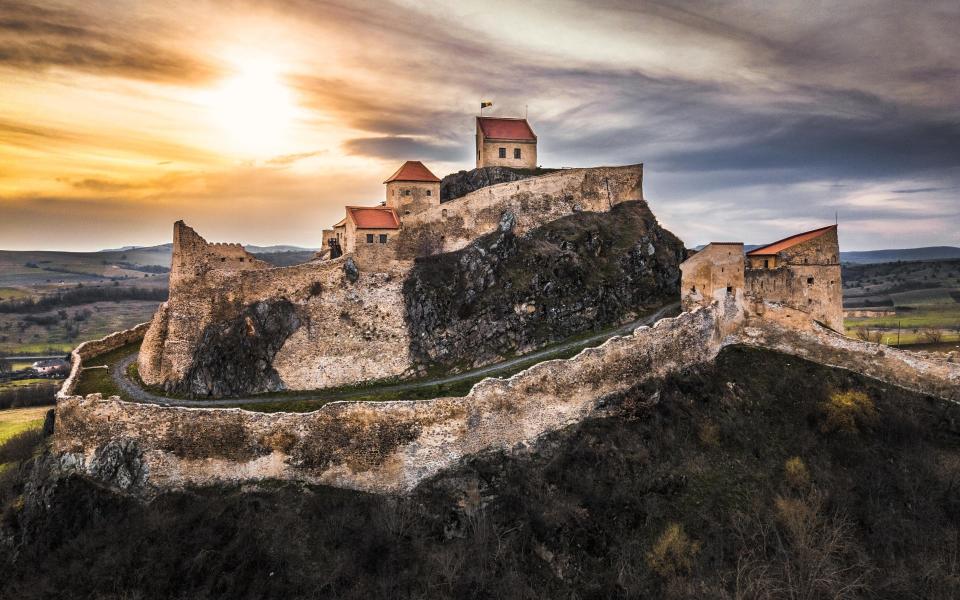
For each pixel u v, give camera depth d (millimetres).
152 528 51094
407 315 77625
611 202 95438
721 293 73000
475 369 73188
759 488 56812
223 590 47969
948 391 69250
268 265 78625
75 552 49969
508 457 58125
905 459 60500
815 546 51125
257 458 55438
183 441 55375
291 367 72625
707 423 61969
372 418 56594
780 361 71438
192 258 74062
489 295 78938
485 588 49062
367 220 80750
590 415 62094
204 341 71688
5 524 52938
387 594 48062
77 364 74500
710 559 50969
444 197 95500
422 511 54125
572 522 52531
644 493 55062
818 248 76500
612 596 49094
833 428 62719
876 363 70938
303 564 49531
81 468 54938
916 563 51688
